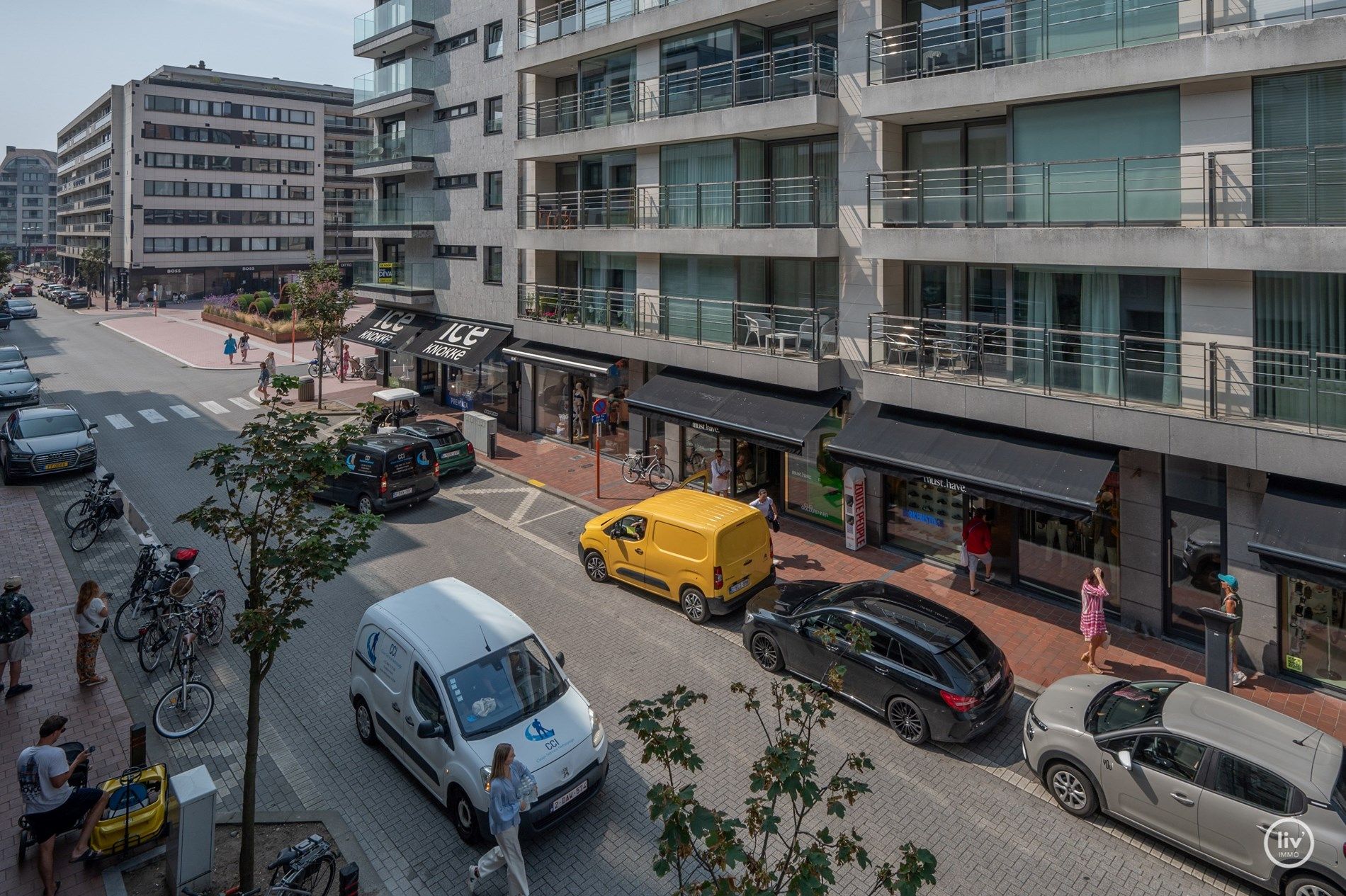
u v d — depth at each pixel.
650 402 20.05
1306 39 11.33
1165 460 13.70
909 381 16.05
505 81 26.94
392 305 34.66
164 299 76.44
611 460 25.05
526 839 8.83
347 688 12.51
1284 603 12.70
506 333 27.64
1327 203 11.70
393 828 9.44
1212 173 12.45
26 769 8.17
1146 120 13.38
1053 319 14.84
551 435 27.50
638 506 16.05
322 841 8.06
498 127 27.59
